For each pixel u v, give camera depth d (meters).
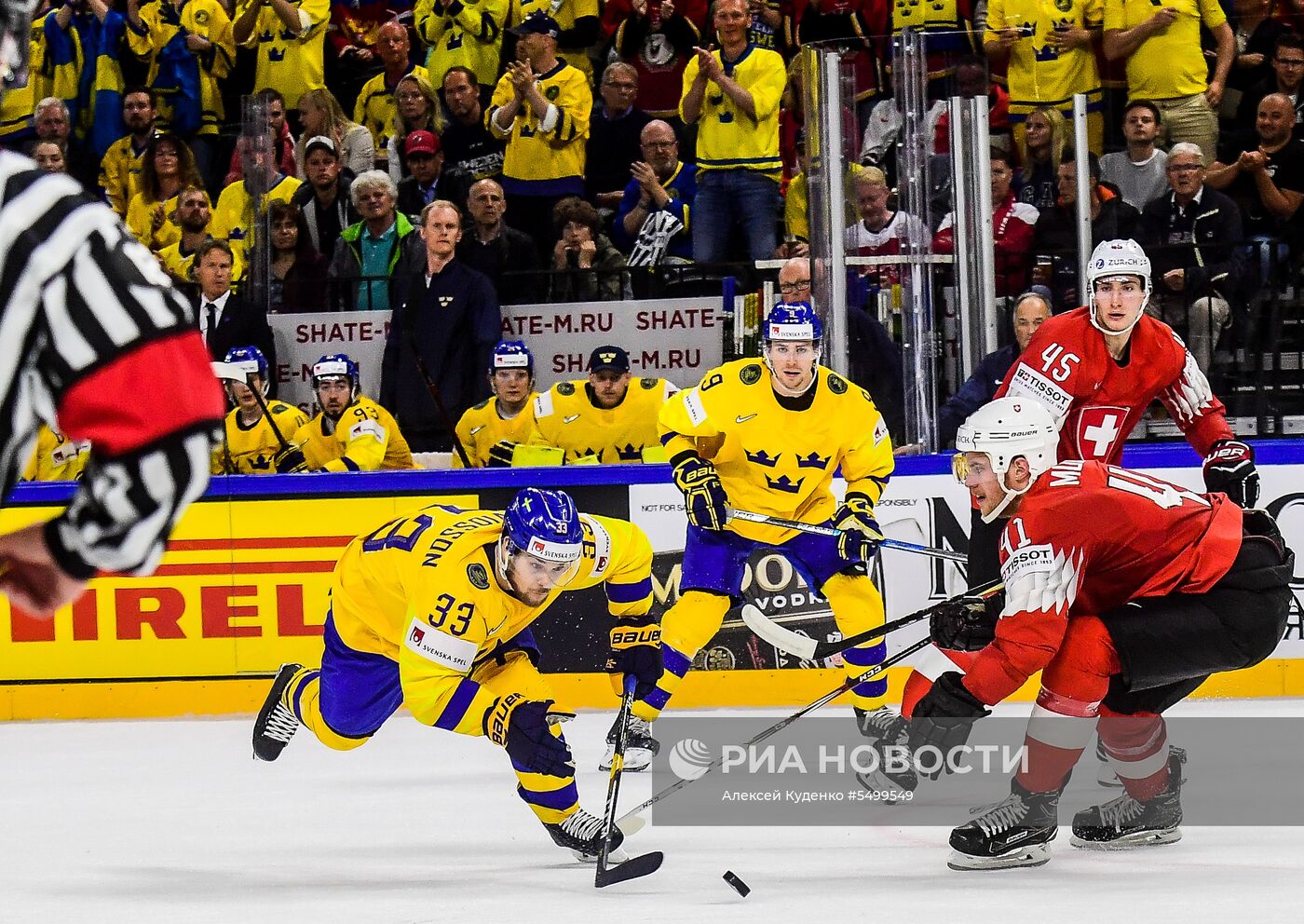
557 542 11.18
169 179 27.70
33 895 10.91
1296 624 19.38
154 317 4.20
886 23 26.38
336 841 12.90
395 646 12.41
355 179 25.11
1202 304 20.55
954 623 12.75
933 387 20.02
